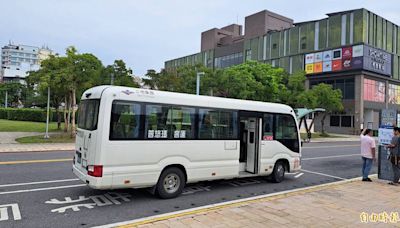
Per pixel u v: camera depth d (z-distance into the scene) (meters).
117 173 6.63
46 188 8.07
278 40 50.88
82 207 6.61
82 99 7.65
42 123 38.62
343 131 44.78
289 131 10.34
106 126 6.55
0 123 35.38
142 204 6.96
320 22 45.28
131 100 6.94
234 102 8.91
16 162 11.90
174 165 7.66
